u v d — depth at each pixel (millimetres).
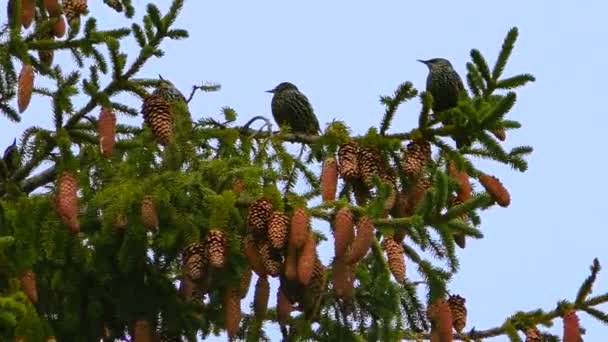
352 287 12469
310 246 11984
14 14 14016
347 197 13797
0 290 12148
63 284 13492
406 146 13797
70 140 13688
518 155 13906
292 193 12484
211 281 12961
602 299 13289
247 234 12469
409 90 13727
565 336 13203
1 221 12633
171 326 14117
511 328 13492
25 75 13438
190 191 12836
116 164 13711
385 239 12977
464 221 13438
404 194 13711
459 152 13977
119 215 12680
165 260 13609
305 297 12805
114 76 14148
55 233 12680
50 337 12195
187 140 13977
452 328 13273
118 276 13562
